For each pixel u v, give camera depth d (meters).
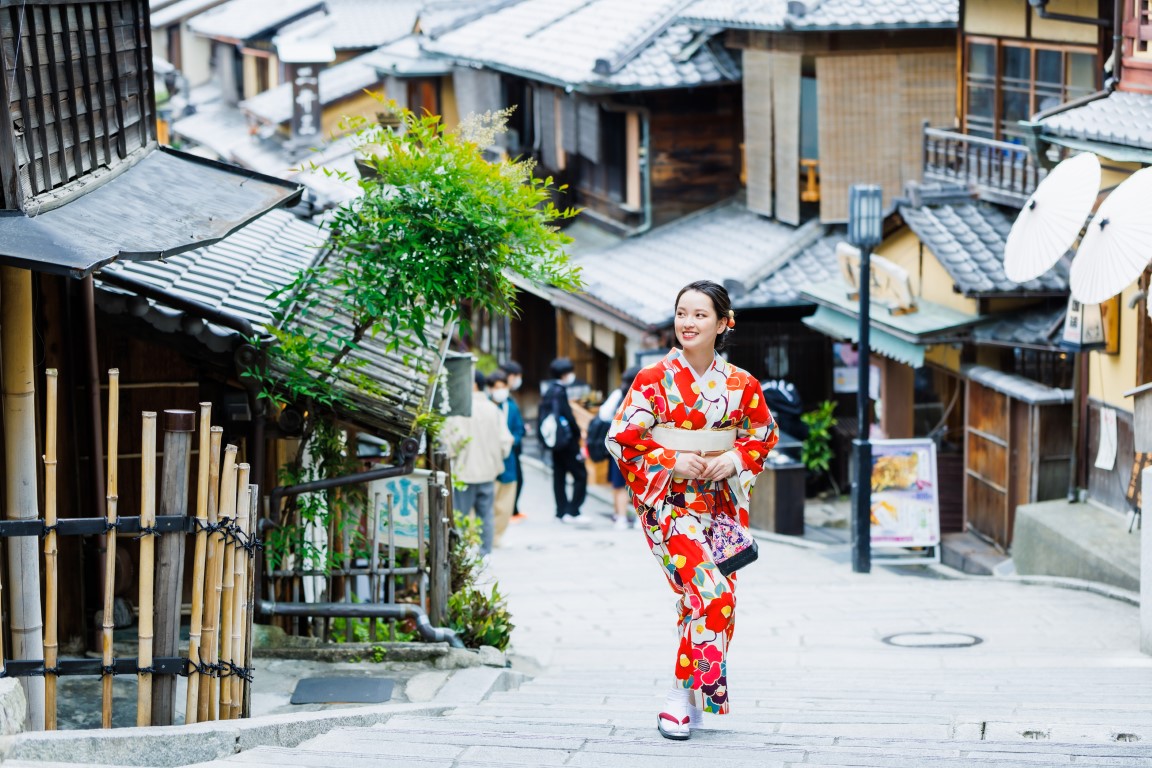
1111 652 9.81
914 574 15.41
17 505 5.88
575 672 9.11
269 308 8.22
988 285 15.08
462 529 10.64
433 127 8.48
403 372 9.04
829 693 7.58
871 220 14.43
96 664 5.38
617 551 15.95
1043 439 14.91
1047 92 16.53
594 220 24.11
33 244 5.23
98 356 8.40
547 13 25.98
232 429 8.01
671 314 18.83
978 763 4.73
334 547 8.56
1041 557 13.97
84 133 6.79
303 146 29.39
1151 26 12.52
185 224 6.45
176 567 5.40
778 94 20.27
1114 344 13.84
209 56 41.47
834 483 19.50
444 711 6.75
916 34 19.39
